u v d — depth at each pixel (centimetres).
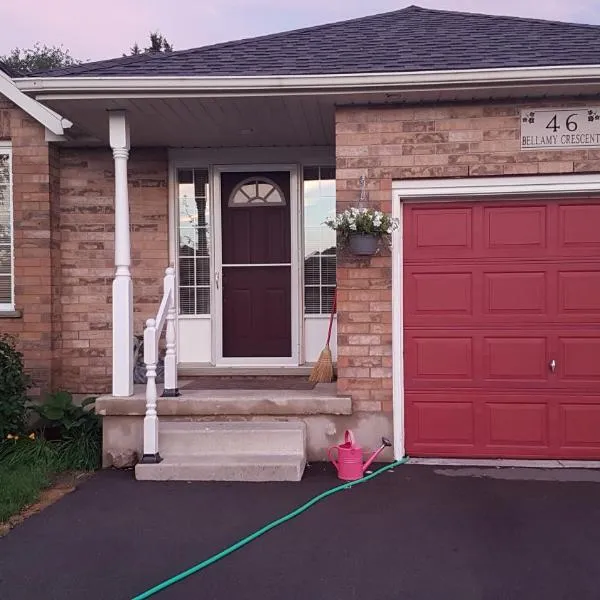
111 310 776
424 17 768
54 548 440
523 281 626
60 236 779
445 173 612
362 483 564
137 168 786
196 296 805
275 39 705
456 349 632
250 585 386
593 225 620
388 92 587
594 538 446
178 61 636
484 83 574
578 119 603
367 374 623
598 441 621
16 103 741
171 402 622
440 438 634
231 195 802
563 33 677
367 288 621
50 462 619
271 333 798
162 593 377
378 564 410
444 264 632
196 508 509
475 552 426
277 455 596
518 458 628
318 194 798
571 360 623
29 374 739
